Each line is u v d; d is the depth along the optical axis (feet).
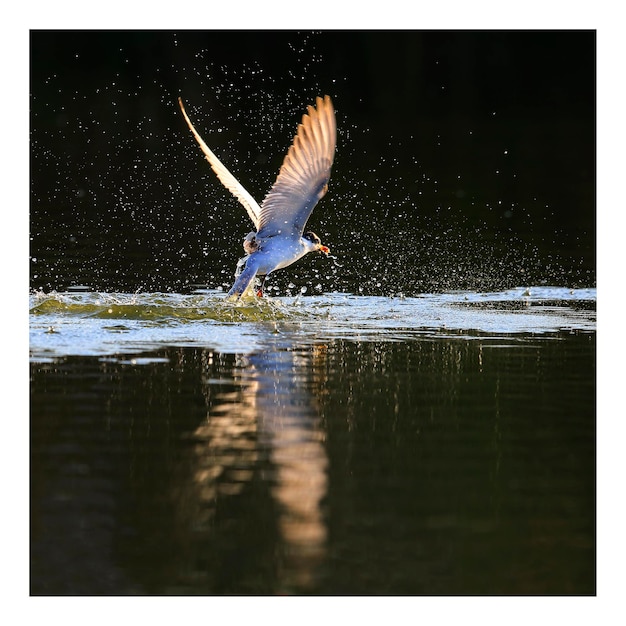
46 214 73.15
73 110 109.29
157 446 31.17
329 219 75.87
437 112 119.03
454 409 34.96
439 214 77.97
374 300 53.67
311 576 24.30
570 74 127.95
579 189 87.66
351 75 122.93
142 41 120.47
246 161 92.02
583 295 55.36
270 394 36.24
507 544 25.67
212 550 25.26
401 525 26.48
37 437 31.68
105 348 41.83
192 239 67.26
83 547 25.35
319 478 29.17
